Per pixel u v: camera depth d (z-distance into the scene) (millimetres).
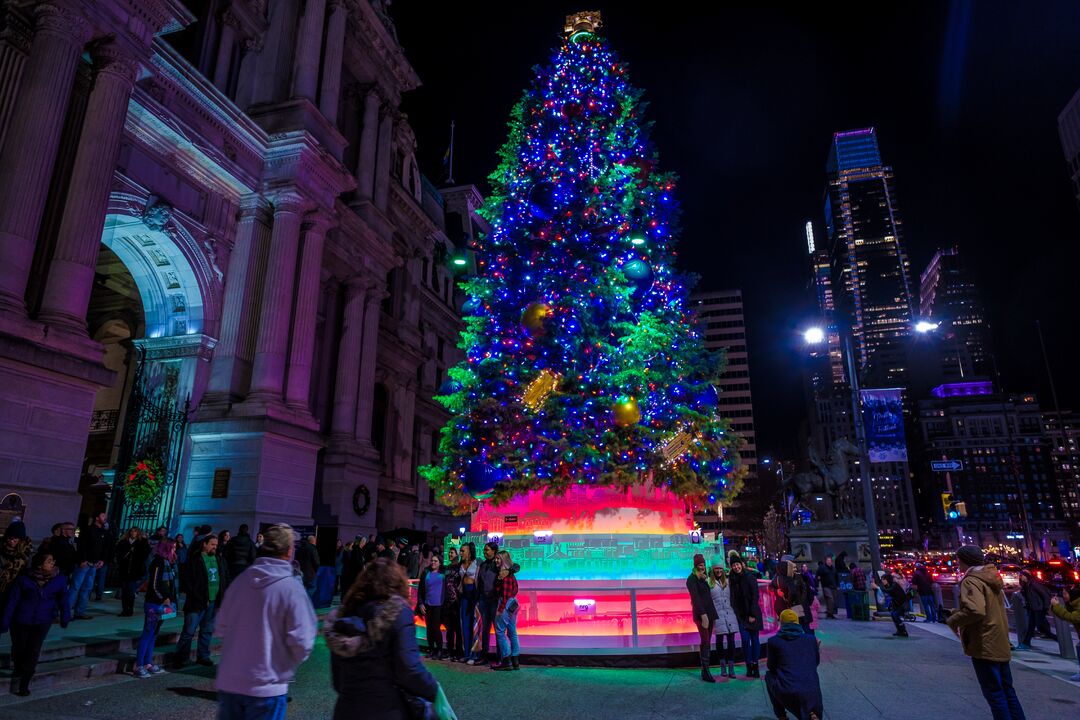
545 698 9258
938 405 194750
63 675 9375
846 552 28125
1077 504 185250
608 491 15414
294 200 25562
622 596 12898
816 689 6465
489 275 17016
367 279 33844
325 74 30547
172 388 23203
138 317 28344
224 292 24484
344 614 3980
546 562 14305
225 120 23656
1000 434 185500
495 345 16016
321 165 26828
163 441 22000
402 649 3801
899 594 17109
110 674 10062
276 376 23672
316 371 30562
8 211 14758
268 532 4570
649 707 8781
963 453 185500
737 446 16125
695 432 14938
